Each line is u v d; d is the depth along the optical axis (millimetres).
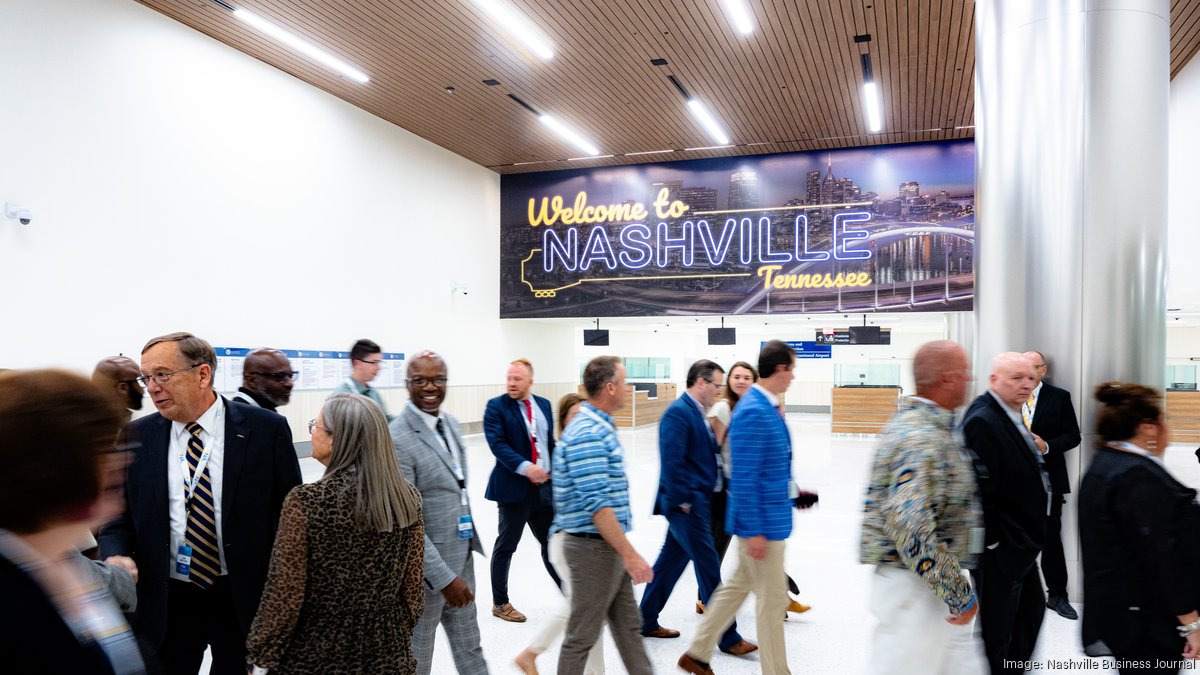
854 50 9195
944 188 13008
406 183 12484
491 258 15078
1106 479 2145
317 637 1674
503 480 3910
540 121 12047
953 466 2201
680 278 14297
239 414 2322
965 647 2178
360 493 1728
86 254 7316
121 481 910
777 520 2744
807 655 3449
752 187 13953
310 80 10305
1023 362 2643
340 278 10953
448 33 8805
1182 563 2029
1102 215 4344
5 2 6633
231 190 9086
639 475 9523
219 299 8875
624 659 2654
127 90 7785
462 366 14055
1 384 833
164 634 2129
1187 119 9102
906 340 25625
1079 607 4180
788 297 13734
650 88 10555
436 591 2439
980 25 4836
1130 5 4359
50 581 831
